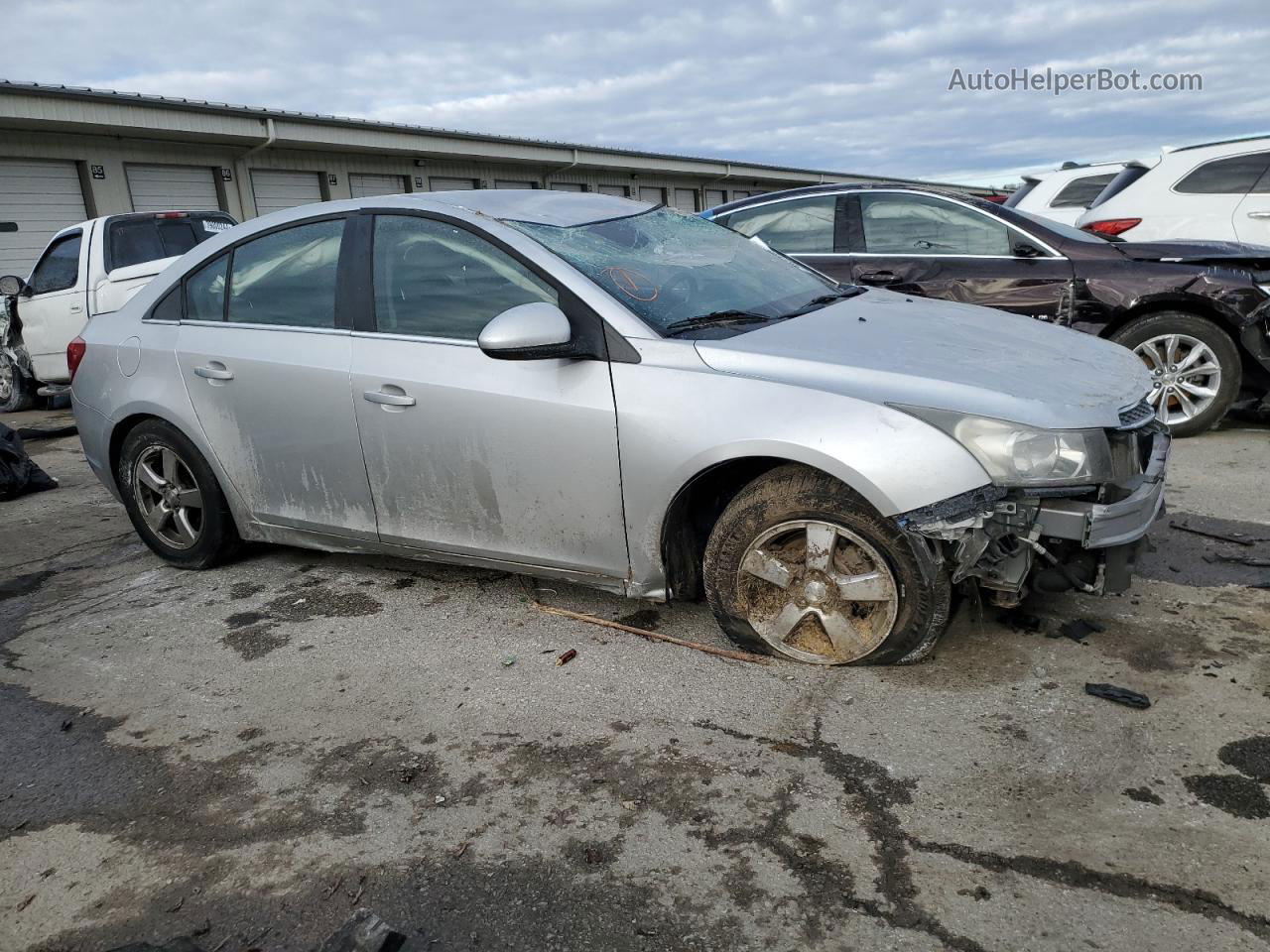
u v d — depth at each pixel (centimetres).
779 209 695
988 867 210
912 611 286
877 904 202
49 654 362
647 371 306
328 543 397
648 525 313
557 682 308
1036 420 267
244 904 216
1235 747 247
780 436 283
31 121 1502
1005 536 274
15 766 282
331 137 1980
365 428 361
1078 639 310
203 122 1734
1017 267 609
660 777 252
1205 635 309
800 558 303
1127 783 236
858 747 258
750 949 193
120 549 490
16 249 1595
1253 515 430
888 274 641
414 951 198
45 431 888
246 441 397
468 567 401
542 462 325
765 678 300
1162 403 594
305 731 290
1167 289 571
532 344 301
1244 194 701
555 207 375
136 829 248
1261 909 193
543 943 198
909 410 276
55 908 220
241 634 367
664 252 368
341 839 237
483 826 238
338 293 373
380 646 346
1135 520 276
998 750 253
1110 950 186
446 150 2261
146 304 434
